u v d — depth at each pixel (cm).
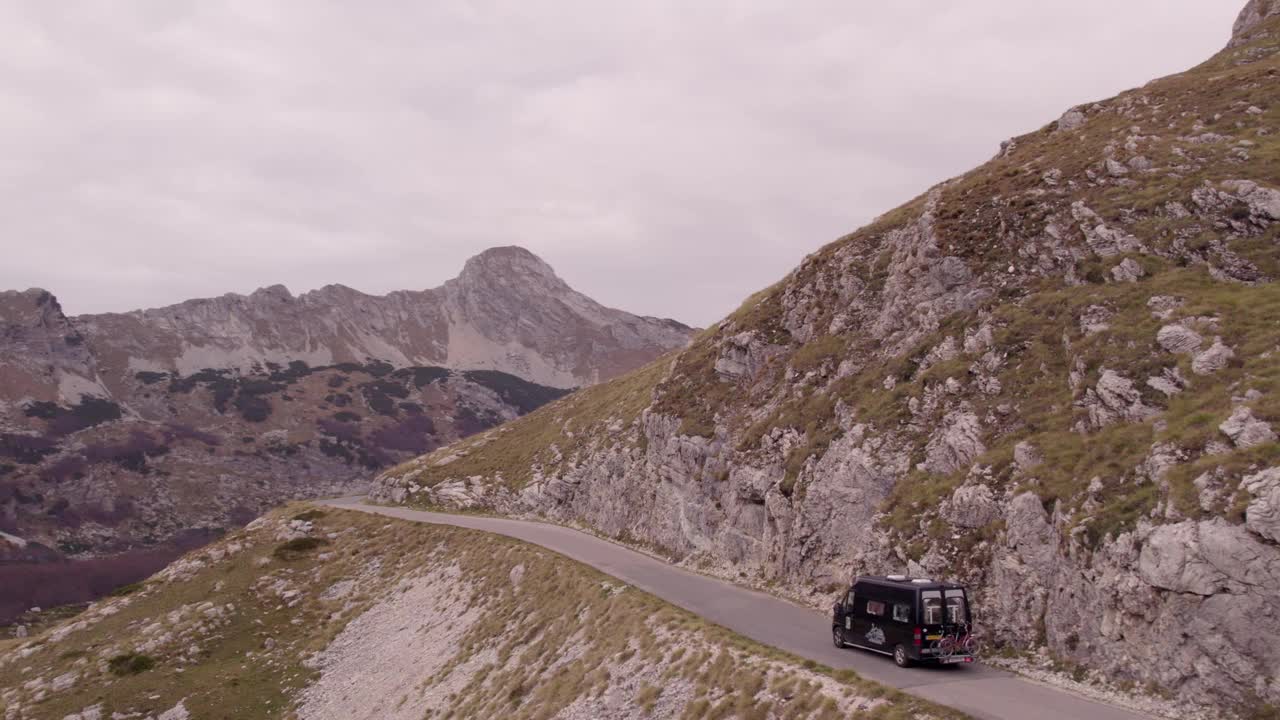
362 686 4594
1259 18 5394
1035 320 3456
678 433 5412
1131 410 2659
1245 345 2573
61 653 5500
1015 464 2877
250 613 5888
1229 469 2108
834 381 4331
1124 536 2234
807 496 3747
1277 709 1795
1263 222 3145
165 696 4788
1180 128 4088
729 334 5959
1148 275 3241
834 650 2750
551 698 3231
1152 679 2053
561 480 7525
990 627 2595
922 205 5100
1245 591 1914
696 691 2650
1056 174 4166
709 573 4391
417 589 5641
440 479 9350
